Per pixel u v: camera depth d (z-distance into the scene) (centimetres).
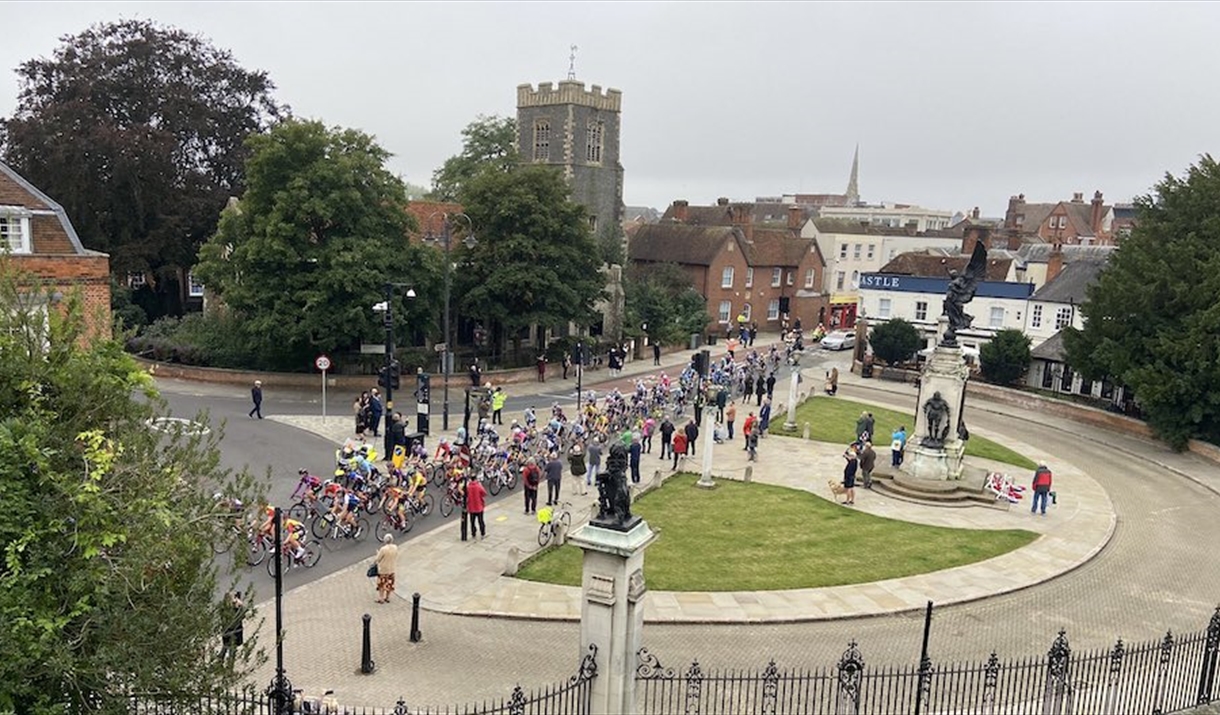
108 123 4728
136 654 813
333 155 3825
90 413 873
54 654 772
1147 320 3538
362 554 2008
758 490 2655
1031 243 7256
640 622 1171
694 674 1201
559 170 4659
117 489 852
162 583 856
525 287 4341
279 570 1152
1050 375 4694
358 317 3641
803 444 3322
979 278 2778
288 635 1577
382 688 1398
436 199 7438
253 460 2711
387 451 2769
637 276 6581
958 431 2788
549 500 2400
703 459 2805
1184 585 2025
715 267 6819
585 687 1153
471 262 4400
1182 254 3419
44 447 828
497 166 5422
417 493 2286
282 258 3606
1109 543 2320
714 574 1941
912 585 1923
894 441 2869
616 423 3334
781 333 7275
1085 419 4116
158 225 4969
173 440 940
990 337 5203
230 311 4172
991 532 2338
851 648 1180
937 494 2611
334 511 2077
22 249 2517
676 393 3794
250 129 5556
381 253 3738
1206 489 2988
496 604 1742
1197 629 1755
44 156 4659
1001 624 1750
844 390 4766
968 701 1384
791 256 7575
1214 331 3281
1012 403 4531
